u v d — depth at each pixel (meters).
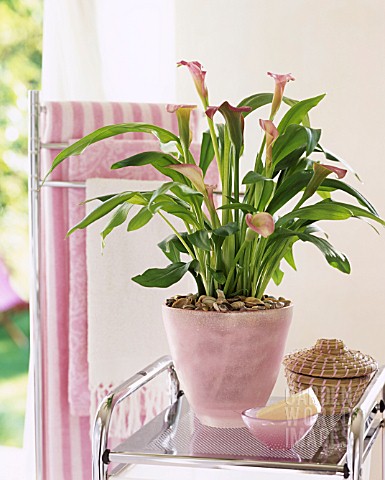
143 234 1.78
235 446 1.13
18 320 3.17
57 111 1.76
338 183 1.23
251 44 2.01
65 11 1.99
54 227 1.78
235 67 2.03
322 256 1.96
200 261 1.22
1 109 3.05
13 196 3.10
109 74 2.03
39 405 1.78
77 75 2.00
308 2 1.95
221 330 1.14
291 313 1.21
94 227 1.75
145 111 1.82
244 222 1.21
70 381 1.78
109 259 1.76
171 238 1.30
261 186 1.21
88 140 1.24
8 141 3.07
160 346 1.79
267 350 1.17
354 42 1.92
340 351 1.32
